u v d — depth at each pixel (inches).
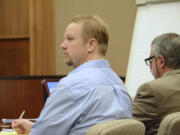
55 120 77.9
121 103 82.6
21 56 287.7
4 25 291.4
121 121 67.6
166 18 156.3
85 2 259.6
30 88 156.6
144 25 161.2
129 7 242.1
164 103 98.9
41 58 276.4
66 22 267.0
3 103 157.6
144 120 100.3
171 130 75.0
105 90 80.1
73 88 78.5
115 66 249.0
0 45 294.5
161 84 100.6
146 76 155.2
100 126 62.8
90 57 85.7
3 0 290.7
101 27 86.3
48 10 273.4
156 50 108.0
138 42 161.6
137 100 102.7
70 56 86.0
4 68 292.8
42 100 156.3
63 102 78.2
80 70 83.5
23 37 283.4
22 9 284.4
